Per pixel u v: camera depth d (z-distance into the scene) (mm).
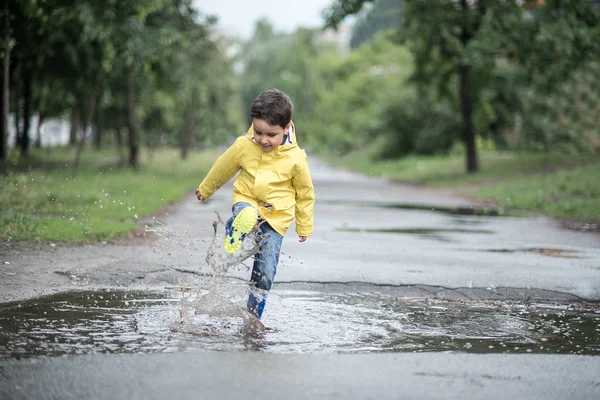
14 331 4254
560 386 3479
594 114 29391
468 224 12883
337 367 3689
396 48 62281
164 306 5125
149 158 34938
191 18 26125
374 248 9070
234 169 4797
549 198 17516
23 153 29438
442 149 45000
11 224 8172
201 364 3670
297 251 8555
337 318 4965
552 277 6969
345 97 69250
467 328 4777
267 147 4602
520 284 6535
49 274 6129
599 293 6203
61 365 3592
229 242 4375
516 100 37031
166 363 3674
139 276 6281
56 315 4727
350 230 11398
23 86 28641
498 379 3557
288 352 3982
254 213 4391
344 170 50969
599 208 14844
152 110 43000
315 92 89500
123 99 29750
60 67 22906
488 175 28406
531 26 24141
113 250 7656
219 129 59719
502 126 42469
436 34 29516
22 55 18328
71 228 8562
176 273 6473
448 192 23797
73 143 50031
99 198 12344
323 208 16109
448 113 43188
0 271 6070
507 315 5273
